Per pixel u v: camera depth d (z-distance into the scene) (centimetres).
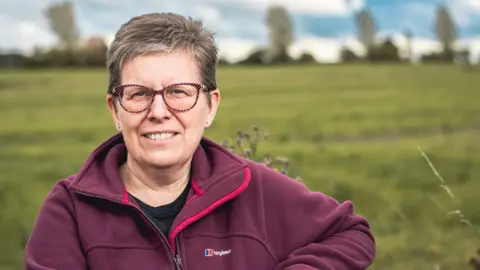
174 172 210
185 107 202
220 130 1967
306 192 225
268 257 214
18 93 3681
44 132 2078
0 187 1100
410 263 578
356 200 879
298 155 1380
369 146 1553
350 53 8275
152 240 204
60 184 215
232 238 212
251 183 220
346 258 210
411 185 990
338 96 3384
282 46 9838
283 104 3023
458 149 1416
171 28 201
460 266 555
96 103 3131
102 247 202
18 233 745
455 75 4716
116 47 201
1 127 2206
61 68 6356
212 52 208
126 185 217
